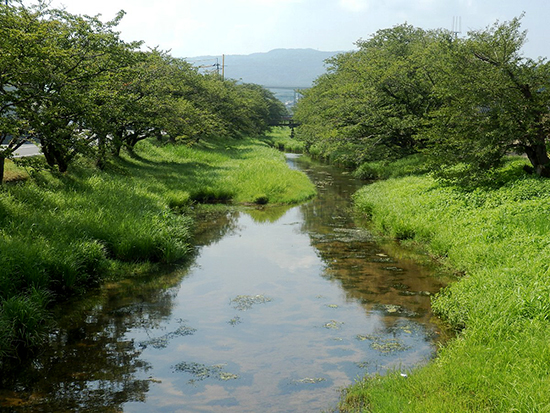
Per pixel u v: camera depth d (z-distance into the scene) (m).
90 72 15.63
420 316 9.43
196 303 10.19
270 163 33.78
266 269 12.64
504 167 19.06
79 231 12.03
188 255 13.91
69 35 15.74
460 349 7.02
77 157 19.72
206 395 6.62
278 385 6.89
